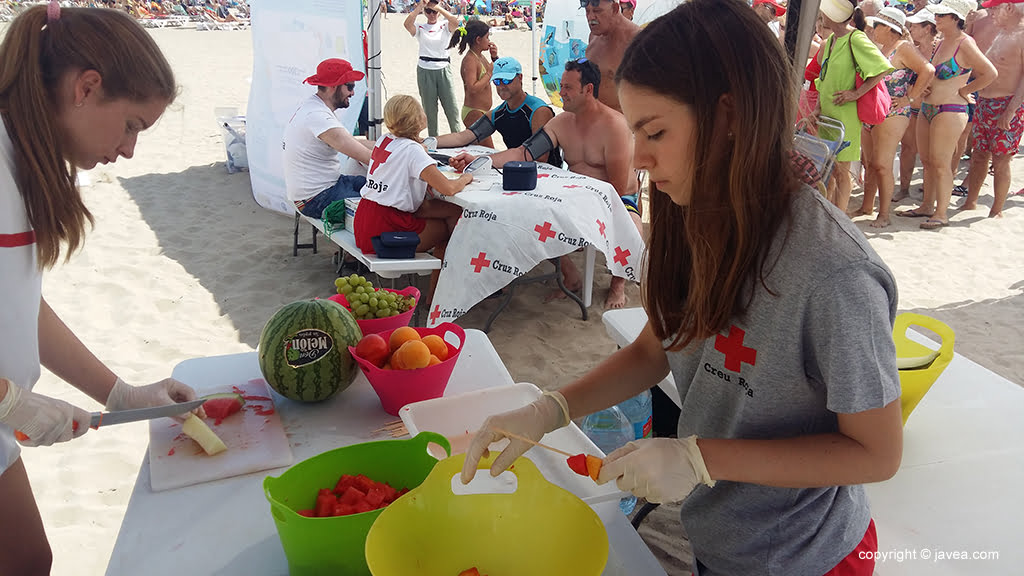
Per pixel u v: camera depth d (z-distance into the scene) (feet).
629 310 10.00
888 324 3.74
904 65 21.29
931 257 20.58
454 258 14.03
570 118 17.35
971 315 17.22
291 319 6.45
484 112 25.59
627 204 16.89
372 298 7.72
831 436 3.96
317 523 4.30
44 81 4.77
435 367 6.40
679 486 4.00
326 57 19.84
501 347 15.17
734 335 4.17
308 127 17.22
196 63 50.62
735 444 4.04
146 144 30.27
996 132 22.91
